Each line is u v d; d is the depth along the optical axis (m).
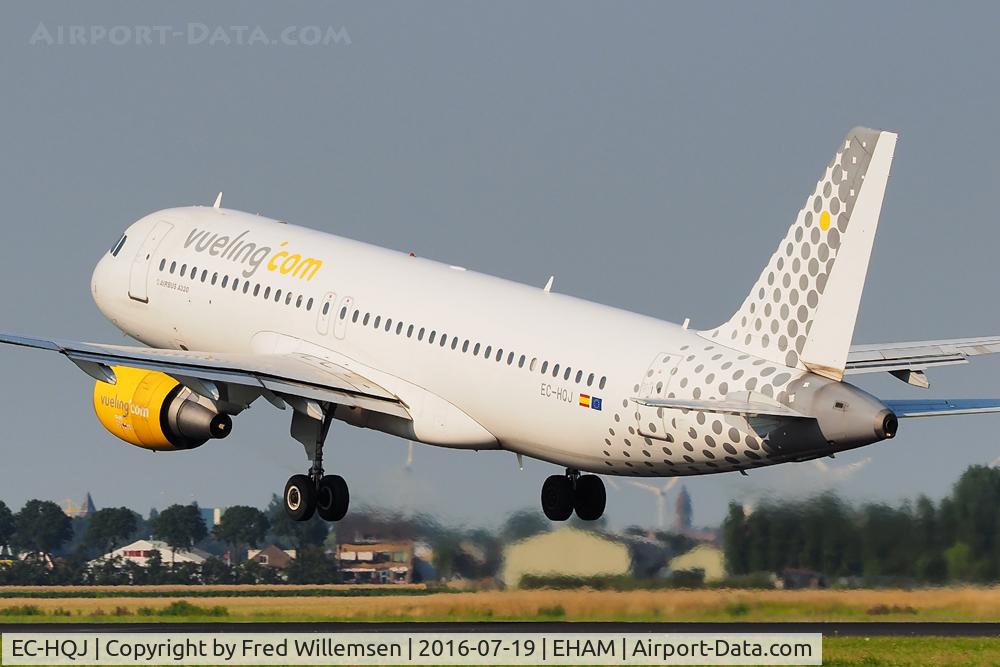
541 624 164.50
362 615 170.62
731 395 147.75
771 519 175.25
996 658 141.75
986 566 173.50
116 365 161.12
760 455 148.25
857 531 175.50
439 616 169.25
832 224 145.25
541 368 158.38
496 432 164.00
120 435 175.62
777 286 148.25
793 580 174.00
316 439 173.50
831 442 144.38
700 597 174.00
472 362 162.88
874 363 166.62
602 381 154.62
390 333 168.50
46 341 156.00
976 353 168.00
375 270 172.88
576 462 160.75
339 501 173.75
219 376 163.50
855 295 144.00
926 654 143.62
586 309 160.38
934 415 152.38
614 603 172.75
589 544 177.12
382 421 170.62
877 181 143.12
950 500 175.00
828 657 144.00
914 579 173.25
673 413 150.75
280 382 166.00
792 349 147.12
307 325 174.00
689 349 152.12
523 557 178.50
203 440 174.25
